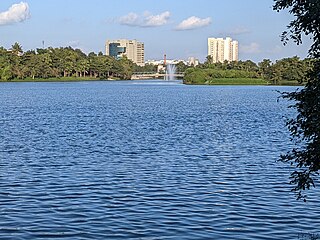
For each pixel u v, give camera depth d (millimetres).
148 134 40219
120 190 20141
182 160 27469
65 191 19875
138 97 105375
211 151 31109
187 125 48719
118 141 35531
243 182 21844
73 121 51750
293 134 11875
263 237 14594
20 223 15680
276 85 169500
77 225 15539
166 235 14703
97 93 122000
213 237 14562
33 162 26359
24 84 183500
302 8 11109
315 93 11305
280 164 26141
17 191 19797
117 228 15297
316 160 11594
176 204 18062
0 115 59031
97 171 24000
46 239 14312
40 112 64250
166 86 181125
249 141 36406
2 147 31953
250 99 100562
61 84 188375
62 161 26750
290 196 19250
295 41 11359
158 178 22531
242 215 16734
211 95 116312
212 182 21828
